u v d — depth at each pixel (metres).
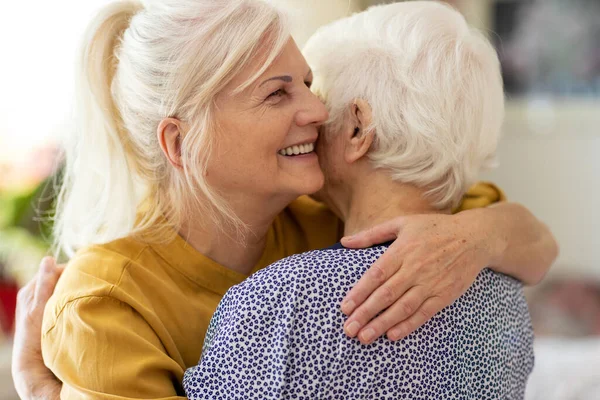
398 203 1.09
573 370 1.89
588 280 3.47
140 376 0.97
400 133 1.04
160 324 1.04
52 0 2.49
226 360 0.90
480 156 1.11
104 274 1.05
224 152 1.04
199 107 1.02
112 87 1.11
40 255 2.24
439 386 0.95
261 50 1.02
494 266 1.07
